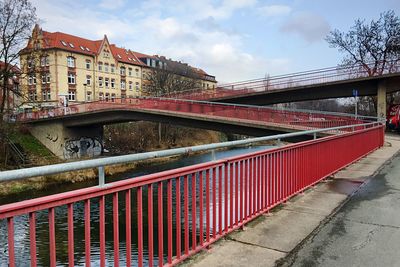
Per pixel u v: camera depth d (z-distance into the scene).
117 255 3.08
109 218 13.20
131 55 82.44
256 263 3.82
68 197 2.60
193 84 62.94
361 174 8.97
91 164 2.76
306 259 3.93
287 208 5.91
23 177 2.27
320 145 8.06
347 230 4.87
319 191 7.15
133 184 3.19
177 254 3.79
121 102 34.56
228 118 26.06
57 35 63.75
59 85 61.12
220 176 4.46
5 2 32.59
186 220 3.99
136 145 47.69
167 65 65.19
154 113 31.14
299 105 71.00
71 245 2.68
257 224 5.09
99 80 70.19
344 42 44.75
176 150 3.69
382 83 32.56
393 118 30.17
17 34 33.31
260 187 5.45
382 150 14.45
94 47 70.75
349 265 3.77
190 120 29.30
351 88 33.78
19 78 36.56
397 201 6.40
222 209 4.59
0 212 2.16
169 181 3.69
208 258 3.94
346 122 20.39
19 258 9.01
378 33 42.53
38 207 2.40
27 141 38.94
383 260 3.90
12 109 35.34
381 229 4.91
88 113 37.19
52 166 2.47
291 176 6.51
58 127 39.75
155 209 12.52
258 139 5.31
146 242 10.44
